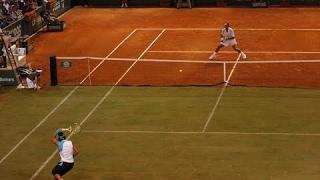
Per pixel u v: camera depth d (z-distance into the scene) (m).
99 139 44.72
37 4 81.31
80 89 55.56
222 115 48.25
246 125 46.22
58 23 77.94
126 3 90.12
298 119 47.03
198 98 52.16
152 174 39.12
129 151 42.62
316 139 43.44
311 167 39.41
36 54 68.06
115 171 39.72
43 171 40.16
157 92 54.06
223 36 62.91
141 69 61.00
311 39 70.38
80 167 40.38
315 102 50.41
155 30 76.50
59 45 71.56
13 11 74.69
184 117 48.16
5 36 62.56
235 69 60.00
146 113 49.25
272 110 48.94
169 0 89.62
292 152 41.56
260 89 53.94
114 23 81.19
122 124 47.28
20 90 56.00
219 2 88.94
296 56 63.84
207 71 59.66
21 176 39.59
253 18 81.56
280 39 70.69
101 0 91.38
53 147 43.69
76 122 47.94
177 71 60.00
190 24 79.06
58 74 60.06
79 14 87.06
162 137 44.69
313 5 88.31
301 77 57.22
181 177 38.59
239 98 51.81
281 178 38.06
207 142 43.56
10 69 57.25
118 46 69.81
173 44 69.69
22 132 46.53
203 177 38.50
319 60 61.56
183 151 42.31
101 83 57.16
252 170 39.22
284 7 87.88
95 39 73.50
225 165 40.03
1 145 44.31
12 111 50.91
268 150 42.00
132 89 55.06
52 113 50.06
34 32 77.81
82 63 63.66
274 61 60.94
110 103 51.78
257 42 69.62
